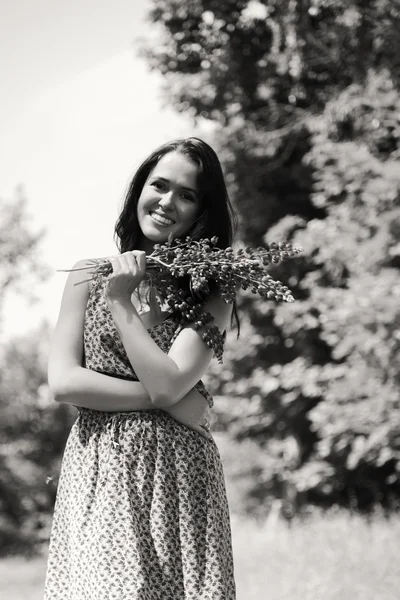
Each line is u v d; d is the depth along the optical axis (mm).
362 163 13250
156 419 2869
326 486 17547
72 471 2898
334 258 13742
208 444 2957
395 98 13852
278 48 16125
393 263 13477
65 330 2996
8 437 39562
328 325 13211
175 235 3148
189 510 2848
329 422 13672
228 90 17219
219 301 3096
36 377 40969
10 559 32906
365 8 14312
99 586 2730
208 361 2941
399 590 6988
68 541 2879
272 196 18094
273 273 17000
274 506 17641
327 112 15258
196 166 3150
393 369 12836
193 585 2801
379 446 13523
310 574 8180
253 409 18422
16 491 37812
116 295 2859
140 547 2768
